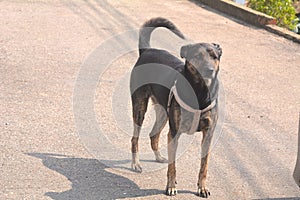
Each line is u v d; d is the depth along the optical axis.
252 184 5.64
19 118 6.88
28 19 11.41
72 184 5.44
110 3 13.15
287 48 10.70
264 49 10.52
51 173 5.62
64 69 8.67
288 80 8.96
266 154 6.33
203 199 5.29
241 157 6.22
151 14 12.39
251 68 9.39
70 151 6.12
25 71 8.51
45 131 6.56
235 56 9.96
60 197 5.18
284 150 6.45
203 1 13.88
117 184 5.49
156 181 5.61
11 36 10.21
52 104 7.35
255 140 6.68
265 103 7.91
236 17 12.66
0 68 8.58
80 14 12.02
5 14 11.68
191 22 11.98
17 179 5.46
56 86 7.97
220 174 5.81
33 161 5.84
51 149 6.14
